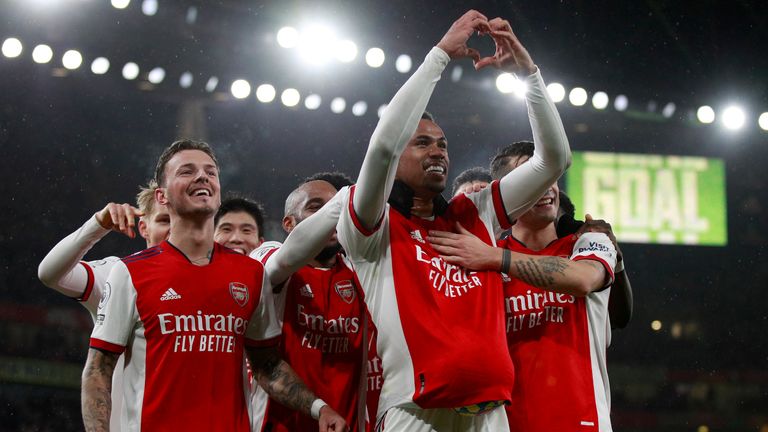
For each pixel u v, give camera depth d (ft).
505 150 12.32
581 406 10.85
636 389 38.27
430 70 9.53
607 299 11.67
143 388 9.89
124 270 10.14
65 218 34.65
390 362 9.70
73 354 34.19
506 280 11.28
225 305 10.19
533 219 11.49
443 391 9.30
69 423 33.37
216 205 10.56
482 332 9.50
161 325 9.93
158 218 13.08
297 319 11.50
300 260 10.57
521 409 10.90
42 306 34.60
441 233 10.07
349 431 10.90
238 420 10.14
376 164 9.29
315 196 12.37
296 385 10.63
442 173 10.15
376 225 9.71
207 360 9.99
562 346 11.06
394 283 9.73
